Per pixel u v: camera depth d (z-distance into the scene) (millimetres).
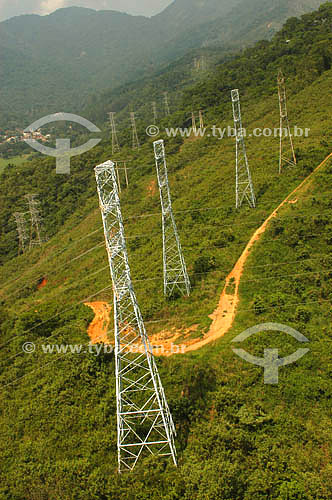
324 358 29578
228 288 40375
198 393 29812
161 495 23891
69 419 31469
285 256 41688
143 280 47062
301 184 52688
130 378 33188
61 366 37469
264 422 26453
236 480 23359
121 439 26641
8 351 42938
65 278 61031
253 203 51781
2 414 34531
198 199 60469
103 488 25375
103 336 41156
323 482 22438
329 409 26547
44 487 26812
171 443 26250
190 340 34719
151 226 60719
